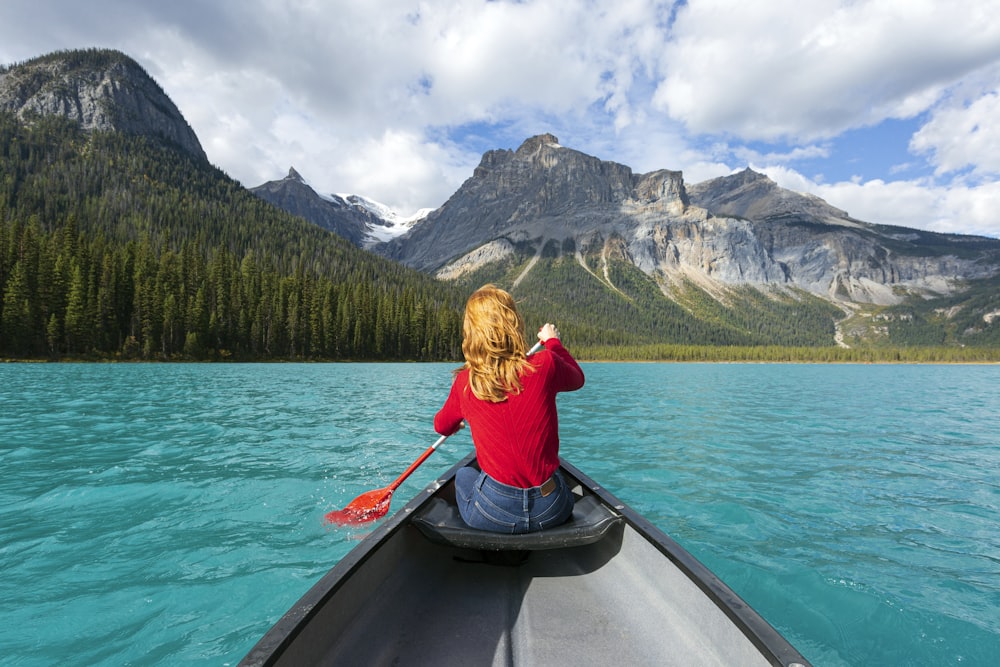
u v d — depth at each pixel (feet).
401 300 317.63
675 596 7.84
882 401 74.38
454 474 12.42
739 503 20.75
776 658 5.47
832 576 14.05
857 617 11.90
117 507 19.11
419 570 9.62
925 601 12.69
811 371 250.98
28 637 10.70
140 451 29.07
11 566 14.02
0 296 186.80
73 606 11.99
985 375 204.85
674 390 92.94
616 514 9.80
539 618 8.49
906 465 28.71
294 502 19.80
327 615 6.78
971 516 19.42
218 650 10.36
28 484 22.15
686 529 17.67
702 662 6.88
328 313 262.47
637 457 29.81
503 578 9.77
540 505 8.95
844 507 20.45
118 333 201.98
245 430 36.91
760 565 14.73
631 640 7.86
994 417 54.24
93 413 45.57
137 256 247.29
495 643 7.80
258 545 15.60
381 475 23.97
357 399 63.26
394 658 7.30
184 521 17.63
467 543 8.90
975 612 12.18
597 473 25.71
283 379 105.70
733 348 511.40
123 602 12.18
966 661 10.27
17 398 58.08
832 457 30.66
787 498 21.59
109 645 10.48
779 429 42.34
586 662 7.40
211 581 13.23
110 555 14.83
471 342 8.99
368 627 7.57
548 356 9.12
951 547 16.26
